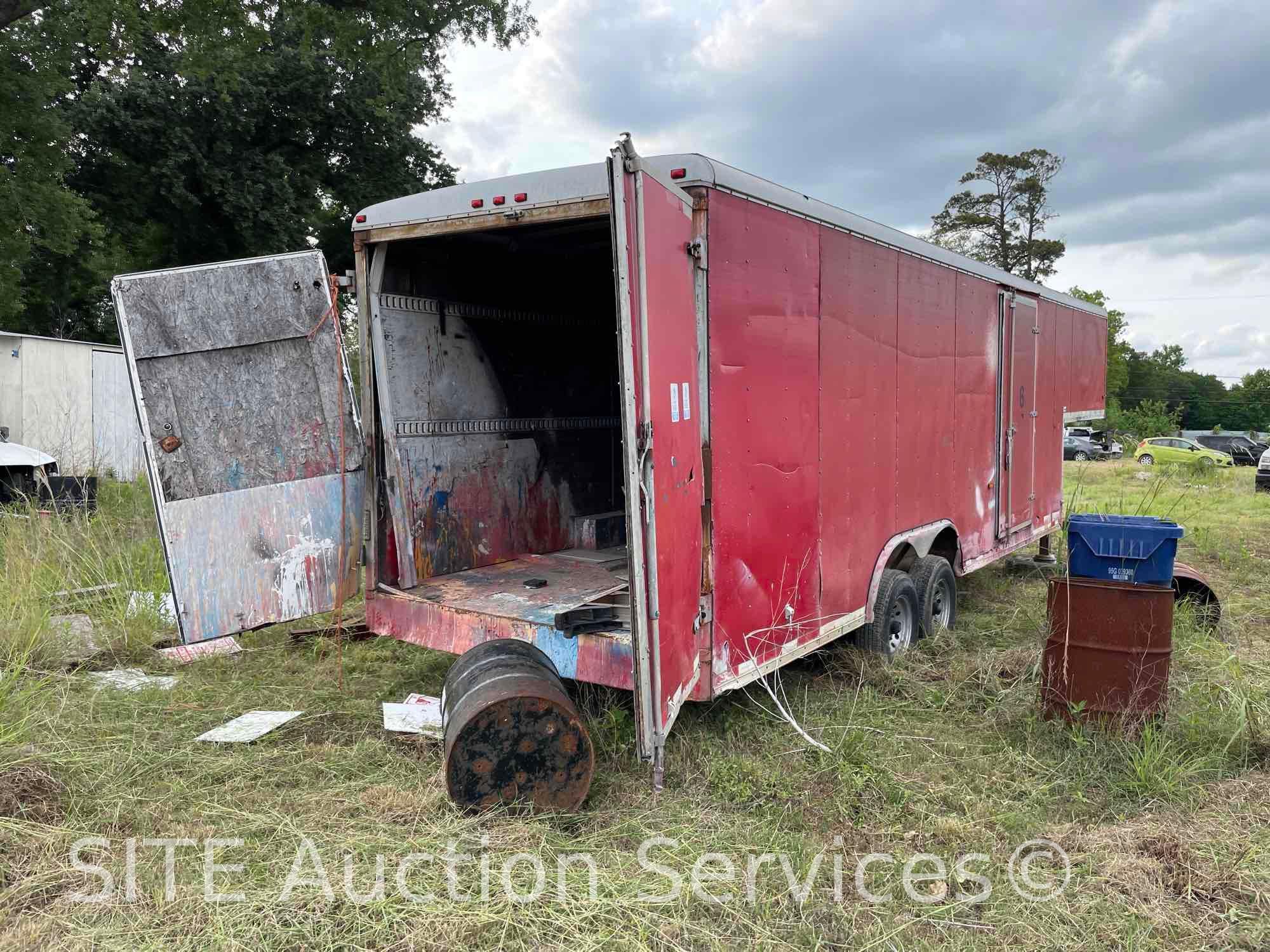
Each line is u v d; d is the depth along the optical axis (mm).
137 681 5000
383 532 5047
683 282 3684
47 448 13422
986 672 5355
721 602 4016
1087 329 10492
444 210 4457
